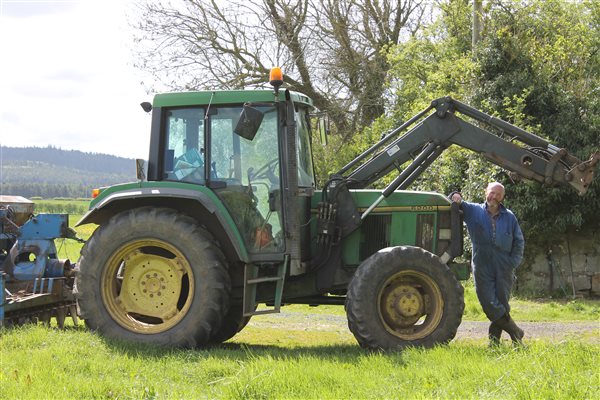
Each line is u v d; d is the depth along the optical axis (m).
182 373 6.04
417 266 7.43
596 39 19.88
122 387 5.47
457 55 20.06
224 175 7.71
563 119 15.80
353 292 7.34
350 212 8.08
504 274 7.75
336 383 5.58
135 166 8.00
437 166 17.91
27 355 6.44
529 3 17.95
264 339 9.36
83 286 7.53
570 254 15.86
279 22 24.66
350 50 25.77
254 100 7.69
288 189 7.58
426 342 7.34
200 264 7.34
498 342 7.60
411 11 26.34
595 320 12.11
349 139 25.23
